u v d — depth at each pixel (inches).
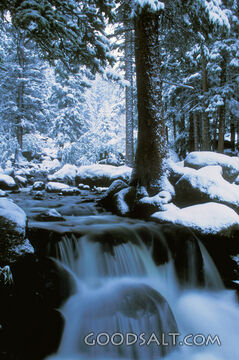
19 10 204.4
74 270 186.4
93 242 206.1
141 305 157.6
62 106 1188.5
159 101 330.6
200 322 188.9
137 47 335.3
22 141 1036.5
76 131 1174.3
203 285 232.7
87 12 270.8
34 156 1152.8
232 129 879.7
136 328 148.5
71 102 1162.6
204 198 298.8
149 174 326.3
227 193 295.7
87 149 970.7
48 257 180.7
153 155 328.2
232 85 647.8
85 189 590.6
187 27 359.6
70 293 169.8
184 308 202.2
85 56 294.7
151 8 269.6
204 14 303.0
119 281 193.5
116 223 265.0
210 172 324.5
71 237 201.9
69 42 276.4
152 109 327.0
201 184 305.7
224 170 375.9
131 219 292.0
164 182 323.9
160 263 223.0
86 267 192.7
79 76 1159.6
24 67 941.2
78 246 198.8
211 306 207.0
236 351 165.5
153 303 161.3
